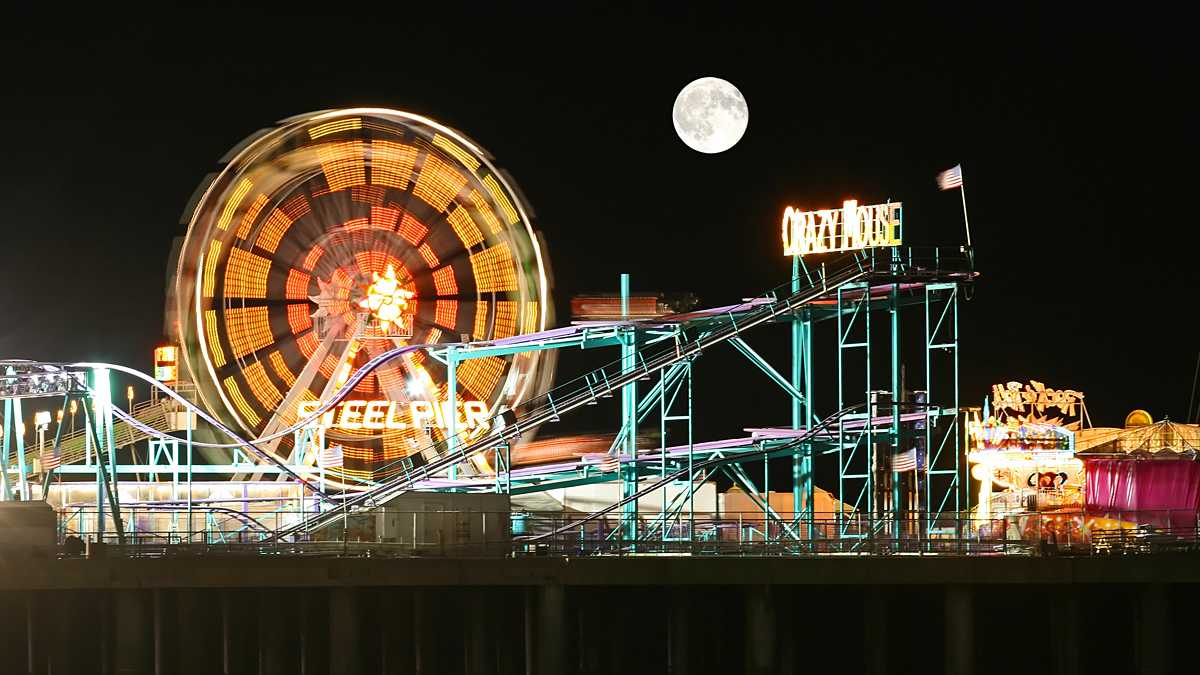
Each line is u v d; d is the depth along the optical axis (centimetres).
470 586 5988
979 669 6078
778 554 5959
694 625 6144
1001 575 5725
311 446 8600
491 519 6166
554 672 5738
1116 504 6700
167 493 7938
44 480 6725
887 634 5969
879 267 6819
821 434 6888
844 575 5744
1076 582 5741
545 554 6038
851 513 6819
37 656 5969
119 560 5762
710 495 7638
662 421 6969
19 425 6912
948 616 5781
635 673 6209
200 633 6000
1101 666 6112
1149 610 5881
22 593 5972
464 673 6144
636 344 7375
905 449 6875
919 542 5994
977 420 7119
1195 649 6138
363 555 6053
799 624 6166
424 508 6206
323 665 5984
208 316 8712
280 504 8044
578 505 8250
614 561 5762
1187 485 6612
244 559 5759
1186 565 5778
